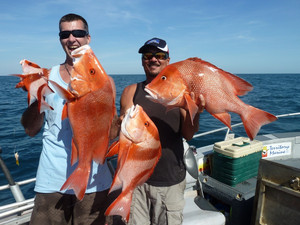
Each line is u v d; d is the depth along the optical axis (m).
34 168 6.51
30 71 1.62
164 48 2.25
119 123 1.86
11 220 2.49
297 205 2.12
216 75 1.80
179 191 2.31
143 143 1.69
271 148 4.05
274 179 2.28
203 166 3.49
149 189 2.27
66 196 2.05
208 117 13.09
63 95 1.50
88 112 1.57
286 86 40.91
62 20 1.96
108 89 1.59
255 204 2.47
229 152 2.99
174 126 2.26
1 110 15.24
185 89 1.80
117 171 1.65
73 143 1.65
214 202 3.27
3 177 6.09
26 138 9.02
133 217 2.34
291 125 10.80
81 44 1.99
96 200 2.10
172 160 2.24
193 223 2.52
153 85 1.82
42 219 2.04
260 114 1.76
